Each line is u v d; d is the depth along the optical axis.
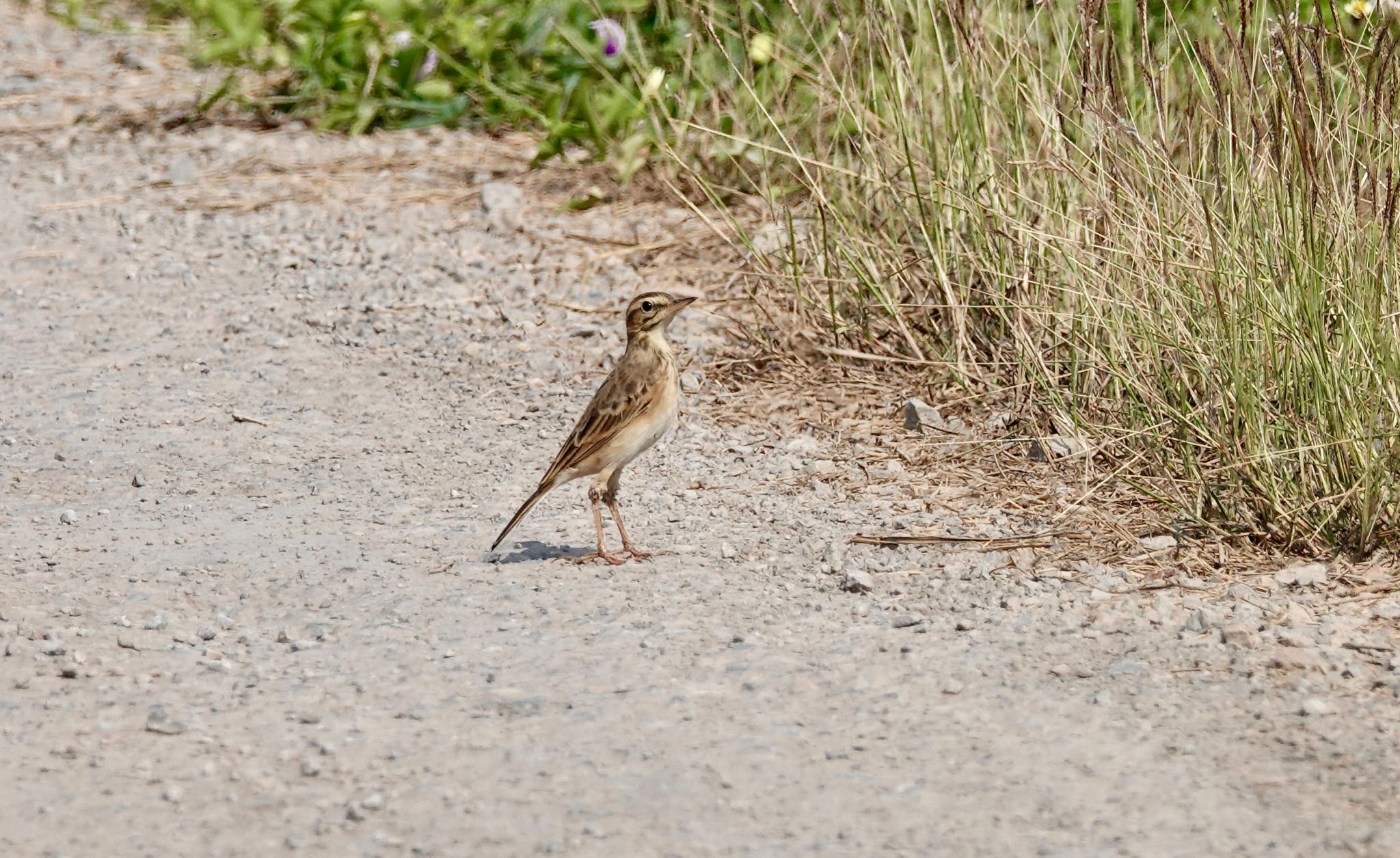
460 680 9.11
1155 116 13.62
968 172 14.26
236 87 23.98
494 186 19.75
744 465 12.91
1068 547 10.91
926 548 11.01
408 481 12.80
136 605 10.27
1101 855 7.17
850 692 8.84
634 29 19.69
